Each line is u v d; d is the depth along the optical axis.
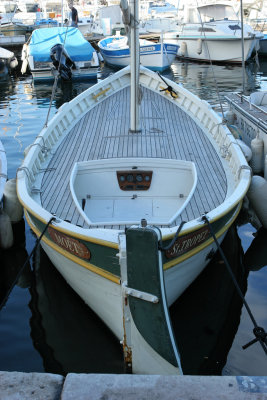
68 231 3.95
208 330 4.58
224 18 22.52
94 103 8.59
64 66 18.05
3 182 6.70
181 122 7.73
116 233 3.74
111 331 4.41
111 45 22.33
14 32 27.81
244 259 5.95
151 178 5.92
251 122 8.77
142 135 7.05
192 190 5.16
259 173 8.40
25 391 2.07
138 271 3.04
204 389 2.04
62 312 4.84
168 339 3.26
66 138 7.11
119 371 4.03
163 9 33.66
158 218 5.47
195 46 22.64
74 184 5.84
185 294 5.02
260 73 19.78
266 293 5.20
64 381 2.13
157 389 2.05
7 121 12.85
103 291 4.08
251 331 4.57
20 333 4.57
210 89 16.53
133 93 6.81
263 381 2.08
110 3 31.33
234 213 5.23
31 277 5.61
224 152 6.32
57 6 34.84
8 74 20.97
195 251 4.27
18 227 6.91
